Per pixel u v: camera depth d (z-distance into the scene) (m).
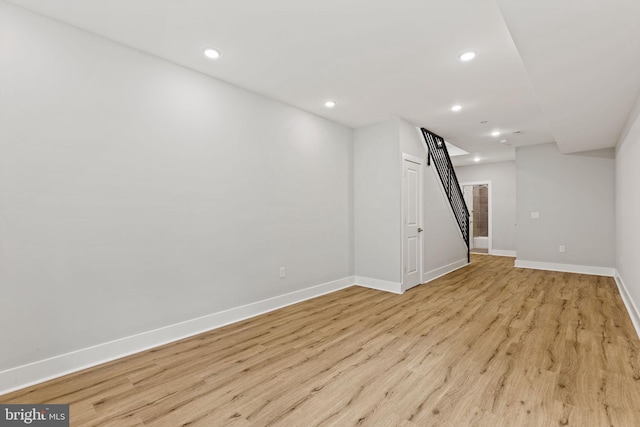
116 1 1.92
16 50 1.97
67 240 2.16
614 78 2.44
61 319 2.13
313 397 1.84
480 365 2.20
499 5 1.58
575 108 3.15
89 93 2.25
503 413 1.66
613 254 5.20
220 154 3.04
